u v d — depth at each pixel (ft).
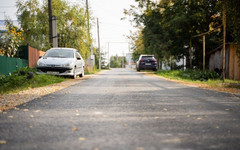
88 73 88.94
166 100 23.57
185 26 74.74
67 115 16.51
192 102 22.35
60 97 25.50
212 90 32.91
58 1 81.46
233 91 31.68
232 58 54.44
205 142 10.80
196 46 79.87
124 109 18.78
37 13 82.02
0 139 11.21
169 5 75.97
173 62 100.32
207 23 75.20
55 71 51.01
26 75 40.98
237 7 38.99
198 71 66.90
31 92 29.71
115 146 10.18
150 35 81.97
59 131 12.53
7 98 24.47
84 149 9.82
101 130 12.72
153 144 10.48
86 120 15.02
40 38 80.79
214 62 68.69
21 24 81.35
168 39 79.46
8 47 49.16
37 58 66.28
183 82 47.93
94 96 26.35
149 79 57.21
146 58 107.04
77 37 79.66
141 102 22.27
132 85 40.40
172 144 10.49
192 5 72.18
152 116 16.28
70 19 81.00
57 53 55.98
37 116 16.20
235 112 17.69
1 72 42.96
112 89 33.76
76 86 38.14
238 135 11.93
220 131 12.64
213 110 18.48
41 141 10.89
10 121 14.79
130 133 12.18
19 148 10.00
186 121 14.85
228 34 69.05
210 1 70.95
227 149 9.95
